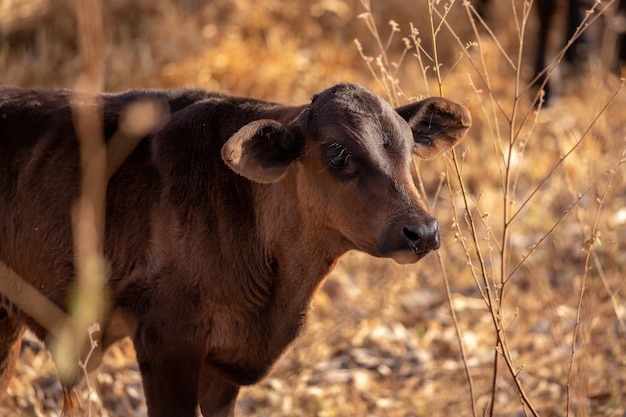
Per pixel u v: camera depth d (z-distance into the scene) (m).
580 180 24.80
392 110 12.74
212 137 13.77
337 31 30.34
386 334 20.11
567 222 23.94
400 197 12.10
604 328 18.42
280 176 12.61
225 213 13.54
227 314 13.69
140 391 17.83
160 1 28.64
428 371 18.89
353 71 28.86
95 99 14.43
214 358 13.98
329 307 20.88
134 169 13.87
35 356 18.41
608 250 19.41
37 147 14.15
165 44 27.09
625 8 30.64
